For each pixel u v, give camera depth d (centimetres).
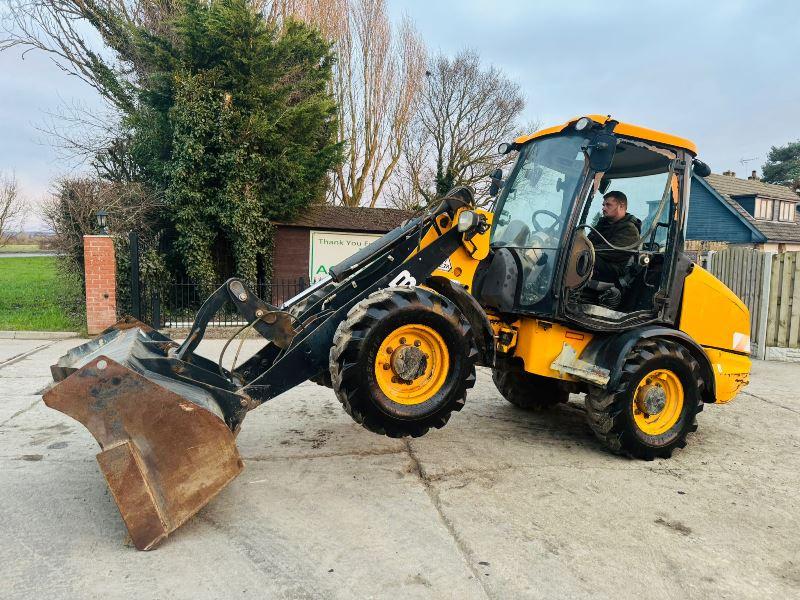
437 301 341
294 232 1365
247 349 848
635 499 345
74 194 1041
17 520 296
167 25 1370
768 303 877
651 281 444
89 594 233
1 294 1392
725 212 2561
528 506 329
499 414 530
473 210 382
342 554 270
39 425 452
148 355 337
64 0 1392
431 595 239
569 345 421
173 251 1224
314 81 1448
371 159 2377
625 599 242
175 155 1188
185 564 258
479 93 2542
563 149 413
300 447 418
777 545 294
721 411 565
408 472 375
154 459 272
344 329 321
